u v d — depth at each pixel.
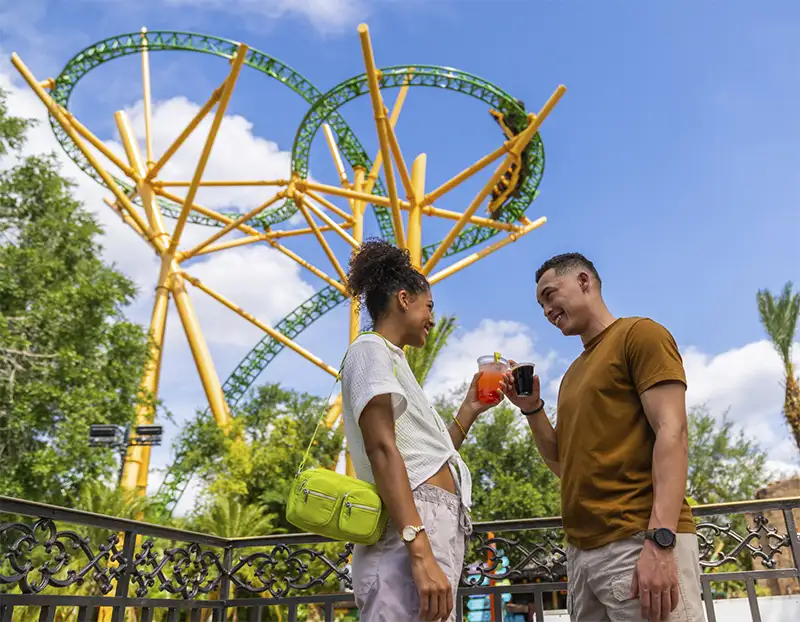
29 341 17.44
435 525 1.91
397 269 2.27
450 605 1.75
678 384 2.14
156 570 3.55
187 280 29.41
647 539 1.97
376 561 1.90
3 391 16.84
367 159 33.97
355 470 2.14
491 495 22.73
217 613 4.07
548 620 7.73
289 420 29.12
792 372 22.19
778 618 8.50
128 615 15.23
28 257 18.31
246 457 27.80
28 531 2.76
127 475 23.77
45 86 27.55
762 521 3.52
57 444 17.56
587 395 2.33
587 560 2.20
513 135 26.59
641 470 2.19
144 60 32.31
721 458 27.20
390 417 1.91
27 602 2.74
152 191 29.33
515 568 3.58
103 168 27.69
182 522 26.44
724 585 17.69
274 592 3.99
